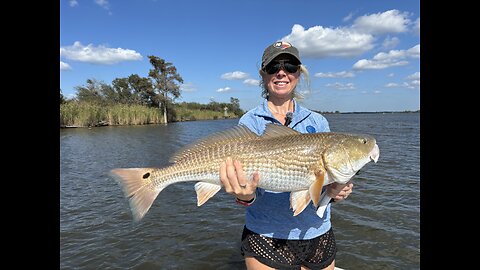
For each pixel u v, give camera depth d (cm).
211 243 211
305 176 105
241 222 246
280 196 112
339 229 221
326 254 115
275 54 114
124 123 1689
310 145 106
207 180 110
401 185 329
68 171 445
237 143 110
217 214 264
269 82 120
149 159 545
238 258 192
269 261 109
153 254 198
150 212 269
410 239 204
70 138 938
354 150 106
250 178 106
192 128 1409
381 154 536
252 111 125
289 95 123
